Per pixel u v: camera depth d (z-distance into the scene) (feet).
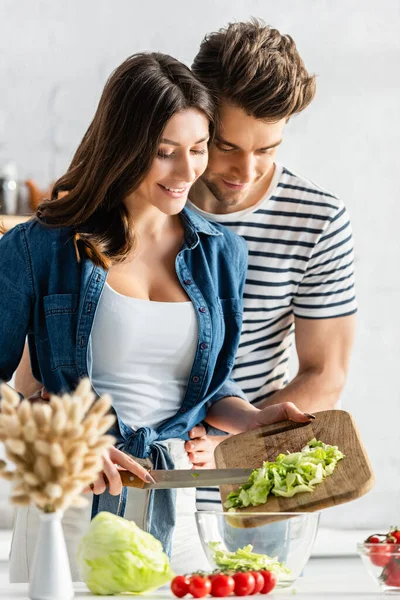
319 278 8.50
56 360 6.73
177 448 6.84
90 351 6.63
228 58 7.45
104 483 6.12
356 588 5.36
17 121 14.21
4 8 14.30
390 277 15.67
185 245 7.11
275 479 5.91
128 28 14.46
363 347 15.72
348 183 15.51
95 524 5.09
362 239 15.64
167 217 7.15
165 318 6.77
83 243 6.73
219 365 7.27
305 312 8.61
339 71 15.37
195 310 6.93
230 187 7.87
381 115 15.46
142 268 6.96
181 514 6.73
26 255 6.78
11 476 4.60
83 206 6.80
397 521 15.51
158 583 5.08
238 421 7.29
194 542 6.76
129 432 6.63
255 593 4.97
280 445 6.81
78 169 7.01
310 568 13.38
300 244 8.45
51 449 4.44
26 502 4.62
